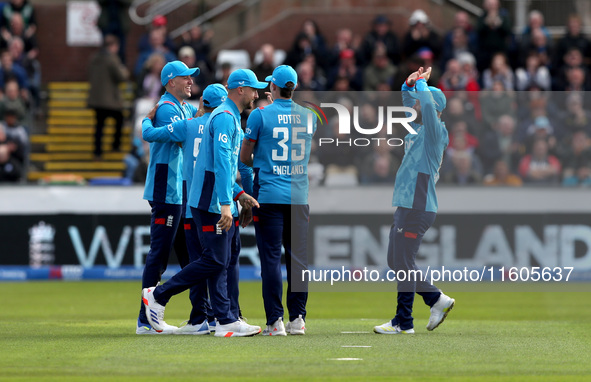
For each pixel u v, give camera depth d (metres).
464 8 75.62
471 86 59.12
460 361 22.31
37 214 54.62
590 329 30.36
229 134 25.70
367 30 74.69
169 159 27.83
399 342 25.83
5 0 76.69
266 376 19.95
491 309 39.28
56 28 80.31
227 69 62.69
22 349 24.25
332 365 21.45
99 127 65.00
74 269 54.53
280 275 27.02
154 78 64.25
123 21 70.44
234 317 27.64
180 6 76.56
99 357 22.66
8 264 54.62
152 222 28.16
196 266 26.45
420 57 57.75
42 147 68.75
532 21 67.12
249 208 27.02
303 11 74.94
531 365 21.83
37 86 69.50
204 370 20.69
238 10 75.75
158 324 27.53
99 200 54.97
